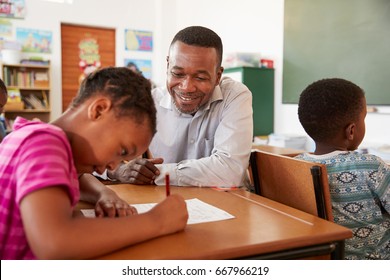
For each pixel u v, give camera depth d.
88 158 0.74
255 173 1.40
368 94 3.04
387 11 2.87
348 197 1.21
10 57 4.95
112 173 1.37
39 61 5.14
